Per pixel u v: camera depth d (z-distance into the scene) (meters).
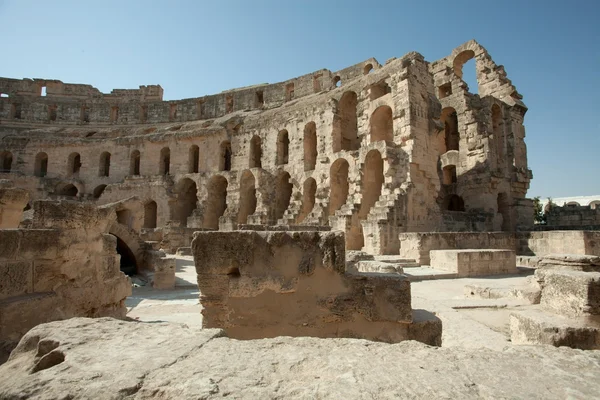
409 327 6.18
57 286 6.66
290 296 6.28
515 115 34.00
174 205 42.44
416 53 28.00
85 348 3.67
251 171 38.91
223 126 43.16
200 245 6.39
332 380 3.06
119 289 8.48
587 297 6.47
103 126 54.12
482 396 2.83
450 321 7.84
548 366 3.40
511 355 3.67
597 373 3.26
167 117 53.62
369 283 6.24
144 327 4.39
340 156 31.08
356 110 34.06
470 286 11.54
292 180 36.25
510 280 14.98
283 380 3.07
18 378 3.28
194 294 12.31
